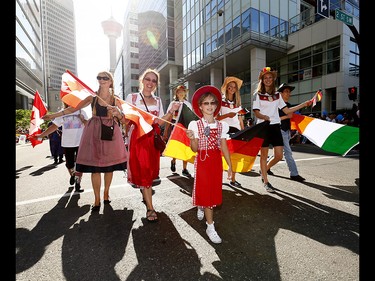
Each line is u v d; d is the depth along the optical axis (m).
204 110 2.57
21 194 4.02
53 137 7.82
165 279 1.76
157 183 4.34
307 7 23.92
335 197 3.47
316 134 4.42
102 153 3.08
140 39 58.06
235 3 20.61
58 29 117.38
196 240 2.33
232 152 3.95
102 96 3.15
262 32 19.55
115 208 3.24
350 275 1.76
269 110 4.00
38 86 60.69
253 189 3.94
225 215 2.90
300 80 20.25
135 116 2.84
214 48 24.02
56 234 2.50
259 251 2.11
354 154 7.88
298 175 4.51
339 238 2.30
